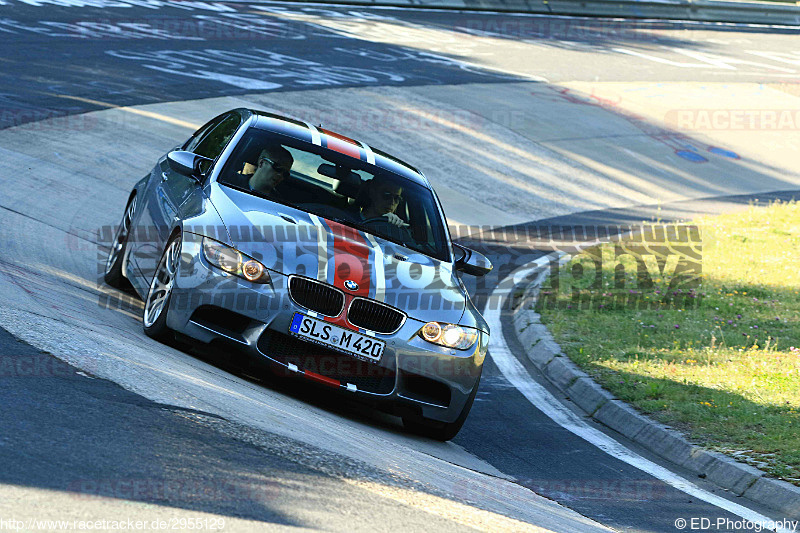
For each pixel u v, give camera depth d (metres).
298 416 11.80
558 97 59.84
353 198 15.43
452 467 12.16
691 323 24.05
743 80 74.31
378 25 73.44
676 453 15.52
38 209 22.59
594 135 53.03
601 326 23.38
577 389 18.84
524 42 76.44
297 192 15.09
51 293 14.38
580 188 43.78
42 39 47.25
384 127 45.12
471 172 42.12
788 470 14.08
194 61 49.53
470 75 60.94
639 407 17.45
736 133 59.47
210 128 18.17
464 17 83.62
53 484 7.34
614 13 97.62
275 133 16.38
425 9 84.56
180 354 13.32
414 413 13.48
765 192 49.28
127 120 35.38
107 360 11.16
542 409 17.67
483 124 49.88
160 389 10.63
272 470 8.84
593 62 72.81
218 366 13.68
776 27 106.69
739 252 33.66
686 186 47.81
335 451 10.27
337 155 16.36
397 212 15.61
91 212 24.17
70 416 8.97
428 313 13.51
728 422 16.56
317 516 7.86
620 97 63.19
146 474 7.94
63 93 37.19
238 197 14.51
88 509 6.98
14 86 36.53
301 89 48.12
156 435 8.98
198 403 10.50
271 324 12.78
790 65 83.12
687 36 91.81
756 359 20.84
